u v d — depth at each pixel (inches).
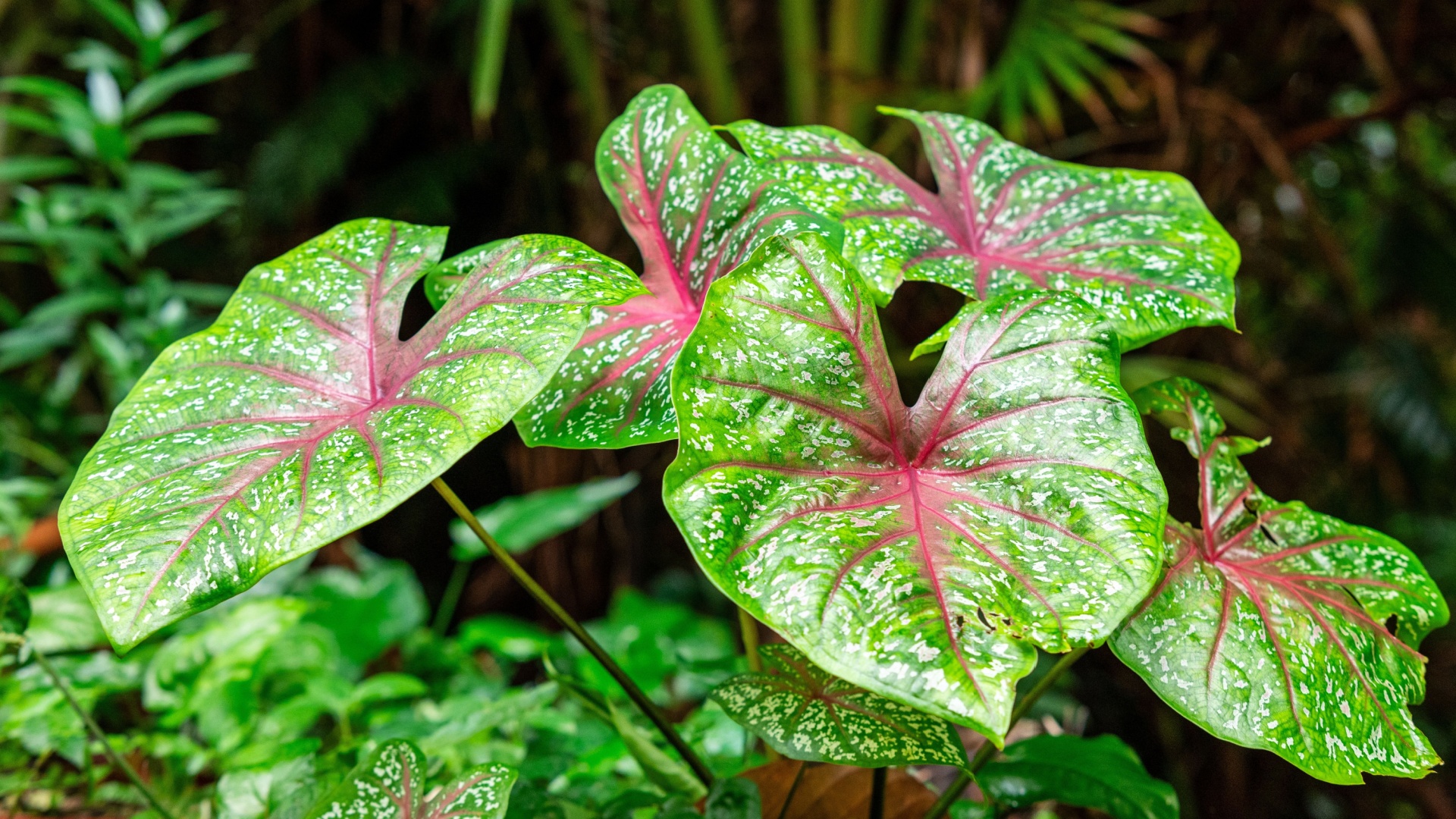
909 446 50.2
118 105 101.6
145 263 190.9
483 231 196.7
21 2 184.4
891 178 57.9
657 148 56.8
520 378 49.3
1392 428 188.1
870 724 51.5
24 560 93.6
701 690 82.4
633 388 54.0
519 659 93.6
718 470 48.5
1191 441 54.6
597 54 156.8
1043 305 51.3
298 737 70.1
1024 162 60.4
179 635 76.9
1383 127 187.9
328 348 53.0
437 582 195.8
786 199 53.3
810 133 58.3
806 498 48.7
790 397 49.8
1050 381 50.2
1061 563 47.7
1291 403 180.4
